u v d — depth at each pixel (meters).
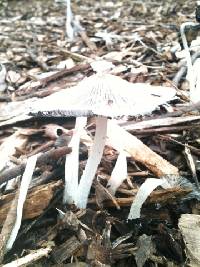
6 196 0.07
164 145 0.09
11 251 0.07
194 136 0.09
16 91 0.12
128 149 0.08
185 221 0.07
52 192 0.07
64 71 0.12
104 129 0.07
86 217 0.07
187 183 0.08
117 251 0.07
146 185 0.07
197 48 0.13
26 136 0.10
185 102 0.10
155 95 0.07
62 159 0.08
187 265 0.06
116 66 0.12
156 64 0.13
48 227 0.07
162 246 0.07
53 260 0.07
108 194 0.07
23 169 0.07
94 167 0.07
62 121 0.10
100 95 0.06
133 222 0.07
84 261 0.07
